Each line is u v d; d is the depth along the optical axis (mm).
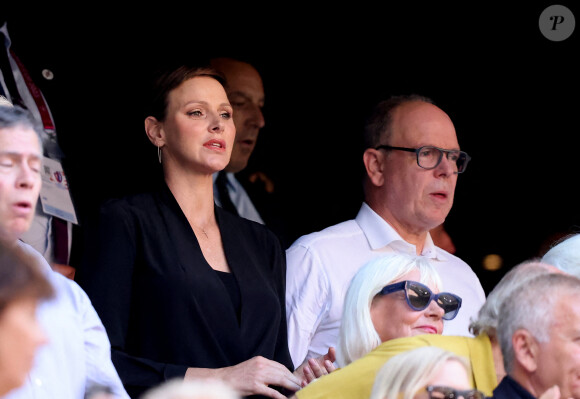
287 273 16297
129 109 18969
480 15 23391
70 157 18078
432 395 9445
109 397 11148
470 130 23453
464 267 17562
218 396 8453
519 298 11422
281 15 22938
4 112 10891
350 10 23328
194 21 21500
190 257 13633
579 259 14914
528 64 23328
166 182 14305
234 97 19359
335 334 16078
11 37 18500
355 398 11453
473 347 12070
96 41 19469
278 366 13188
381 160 17391
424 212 17031
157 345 13227
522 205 23031
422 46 23625
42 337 9344
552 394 10500
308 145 22969
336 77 23328
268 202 20438
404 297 12820
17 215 10672
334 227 17000
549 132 23250
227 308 13594
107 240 13398
